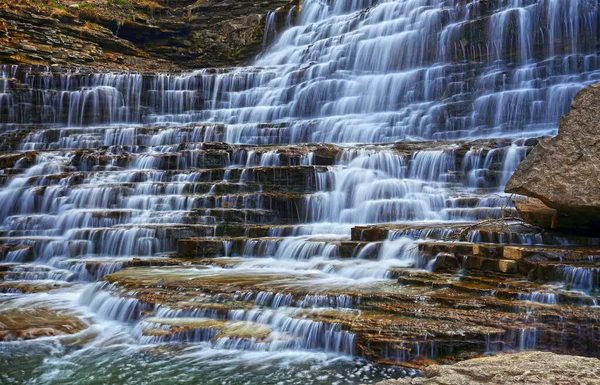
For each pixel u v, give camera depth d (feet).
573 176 28.17
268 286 29.19
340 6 95.35
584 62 59.21
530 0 65.62
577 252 26.37
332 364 22.67
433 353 22.20
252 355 23.91
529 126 58.80
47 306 32.12
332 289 27.84
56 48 90.48
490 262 27.91
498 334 22.11
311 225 42.37
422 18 73.41
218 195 47.26
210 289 29.37
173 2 109.29
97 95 79.87
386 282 29.35
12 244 43.70
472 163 47.39
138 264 37.76
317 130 65.92
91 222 46.14
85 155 58.34
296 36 95.61
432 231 34.53
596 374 14.62
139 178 52.24
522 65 63.93
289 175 48.49
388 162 50.03
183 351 24.70
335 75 77.36
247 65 100.48
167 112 83.41
